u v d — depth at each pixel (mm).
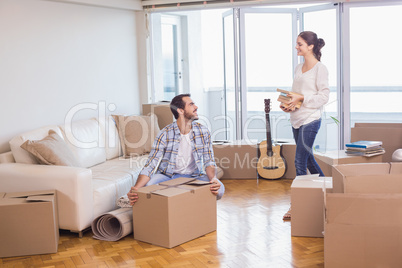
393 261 2572
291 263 3150
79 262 3303
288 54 6805
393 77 6367
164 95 7348
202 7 6242
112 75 6008
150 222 3572
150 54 6617
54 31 5055
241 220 4117
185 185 3775
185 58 7801
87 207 3766
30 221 3432
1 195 3654
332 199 2602
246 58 6703
